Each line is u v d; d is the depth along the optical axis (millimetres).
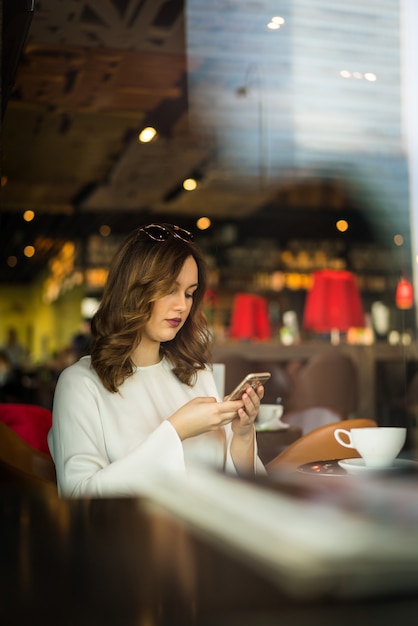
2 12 2094
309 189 12086
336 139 8703
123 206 11680
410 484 852
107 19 5098
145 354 2168
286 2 5023
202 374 2268
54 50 5699
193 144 8531
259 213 12484
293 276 12812
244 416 1926
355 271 12750
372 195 11406
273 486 823
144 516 745
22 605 483
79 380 2043
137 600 481
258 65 6352
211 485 850
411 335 9953
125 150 8609
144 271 2062
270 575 510
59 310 16062
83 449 1948
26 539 676
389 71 6516
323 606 444
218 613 443
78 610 469
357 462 1761
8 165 9109
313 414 3641
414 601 447
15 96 6746
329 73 6590
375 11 5324
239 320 7949
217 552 586
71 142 8219
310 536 581
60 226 13336
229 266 12789
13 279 19781
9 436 2303
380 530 591
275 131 8320
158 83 6605
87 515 772
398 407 6527
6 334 20000
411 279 11828
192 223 12977
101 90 6707
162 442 1776
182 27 5359
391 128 8297
